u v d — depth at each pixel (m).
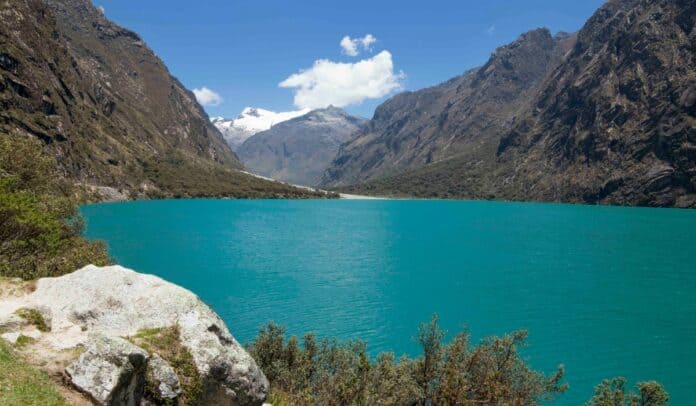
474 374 32.81
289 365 36.53
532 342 63.75
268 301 80.94
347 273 106.69
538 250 144.75
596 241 164.00
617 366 55.44
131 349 18.28
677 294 90.50
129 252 126.31
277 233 177.38
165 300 22.30
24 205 43.25
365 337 64.12
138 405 18.39
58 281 23.09
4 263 41.50
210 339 21.48
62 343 18.91
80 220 60.84
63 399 16.00
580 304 83.06
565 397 47.28
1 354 16.66
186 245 140.88
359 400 30.41
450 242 160.88
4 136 55.84
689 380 51.56
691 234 181.12
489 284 98.38
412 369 33.81
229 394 21.33
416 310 78.12
